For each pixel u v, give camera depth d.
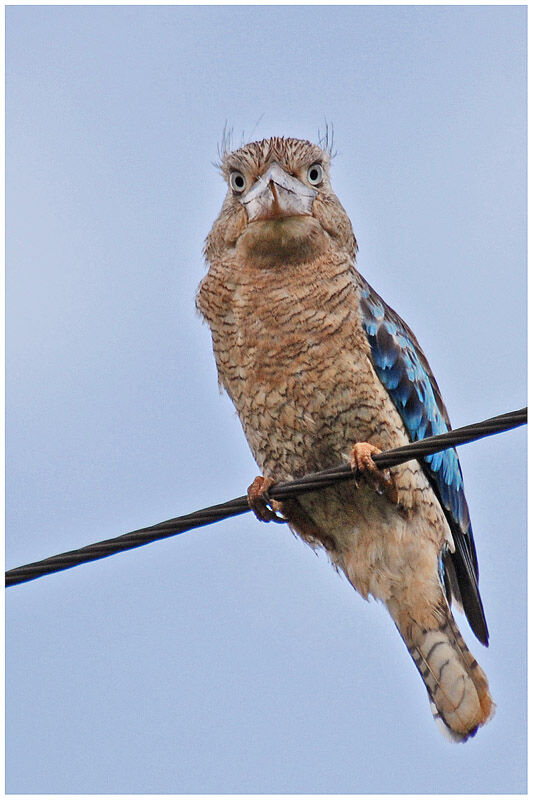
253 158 12.61
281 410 12.20
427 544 12.45
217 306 12.44
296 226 12.04
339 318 12.03
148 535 9.73
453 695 12.53
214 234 12.87
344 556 12.69
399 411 12.59
